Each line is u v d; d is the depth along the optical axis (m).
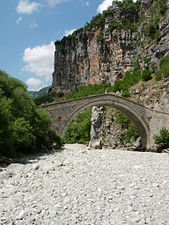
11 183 20.89
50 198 17.67
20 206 15.91
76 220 14.36
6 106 33.66
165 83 84.75
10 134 34.12
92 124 103.62
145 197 18.62
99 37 159.50
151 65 109.56
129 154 42.84
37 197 17.78
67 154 40.62
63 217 14.70
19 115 39.53
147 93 89.75
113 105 71.19
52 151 45.84
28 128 38.69
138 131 83.06
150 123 74.50
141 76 103.25
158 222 14.74
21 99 40.56
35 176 23.42
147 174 25.62
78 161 32.25
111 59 150.25
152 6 129.25
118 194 19.05
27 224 13.65
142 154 43.78
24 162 31.64
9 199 17.05
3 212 15.01
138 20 146.12
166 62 96.12
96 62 165.62
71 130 128.75
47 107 58.72
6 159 32.06
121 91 110.31
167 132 69.50
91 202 17.16
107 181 22.41
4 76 40.09
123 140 90.38
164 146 69.62
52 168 26.67
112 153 44.06
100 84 154.00
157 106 84.38
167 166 30.84
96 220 14.55
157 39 110.12
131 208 16.38
